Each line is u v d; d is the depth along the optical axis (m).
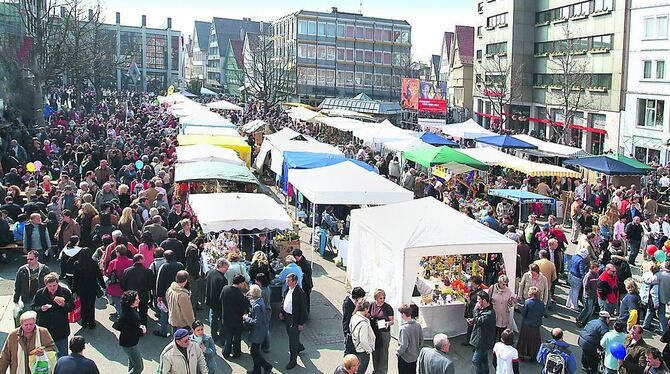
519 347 11.25
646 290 12.96
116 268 11.70
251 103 70.00
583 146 48.06
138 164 21.97
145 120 41.69
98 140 28.97
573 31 49.81
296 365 10.62
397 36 86.75
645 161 41.28
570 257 16.25
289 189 22.75
